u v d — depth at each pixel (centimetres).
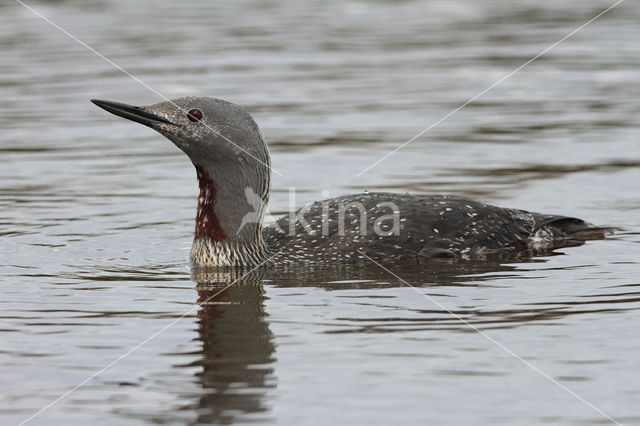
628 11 4006
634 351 1099
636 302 1271
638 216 1750
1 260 1514
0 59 3181
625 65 3094
